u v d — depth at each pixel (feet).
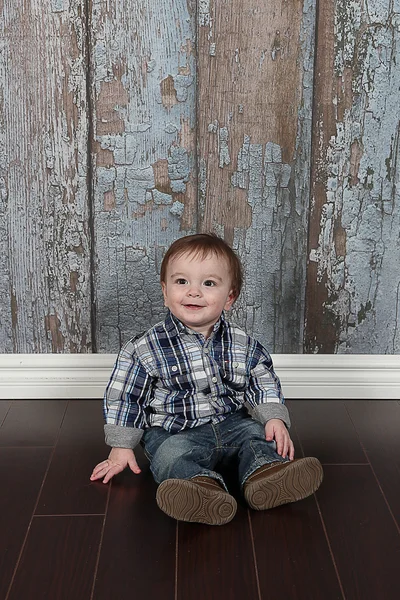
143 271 6.18
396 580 4.02
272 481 4.56
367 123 5.83
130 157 5.88
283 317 6.34
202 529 4.48
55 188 5.94
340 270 6.21
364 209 6.04
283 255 6.15
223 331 5.34
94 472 5.08
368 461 5.37
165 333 5.26
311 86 5.75
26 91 5.71
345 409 6.30
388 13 5.60
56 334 6.36
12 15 5.55
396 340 6.42
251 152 5.89
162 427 5.16
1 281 6.19
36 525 4.52
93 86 5.71
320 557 4.21
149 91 5.74
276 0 5.56
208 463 5.02
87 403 6.40
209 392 5.24
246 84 5.73
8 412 6.21
